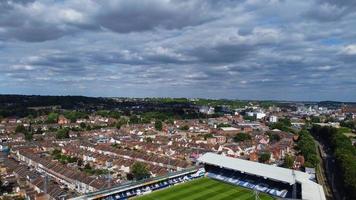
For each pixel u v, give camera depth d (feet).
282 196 388.57
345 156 566.77
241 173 456.86
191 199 374.22
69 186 463.42
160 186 414.41
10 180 465.88
